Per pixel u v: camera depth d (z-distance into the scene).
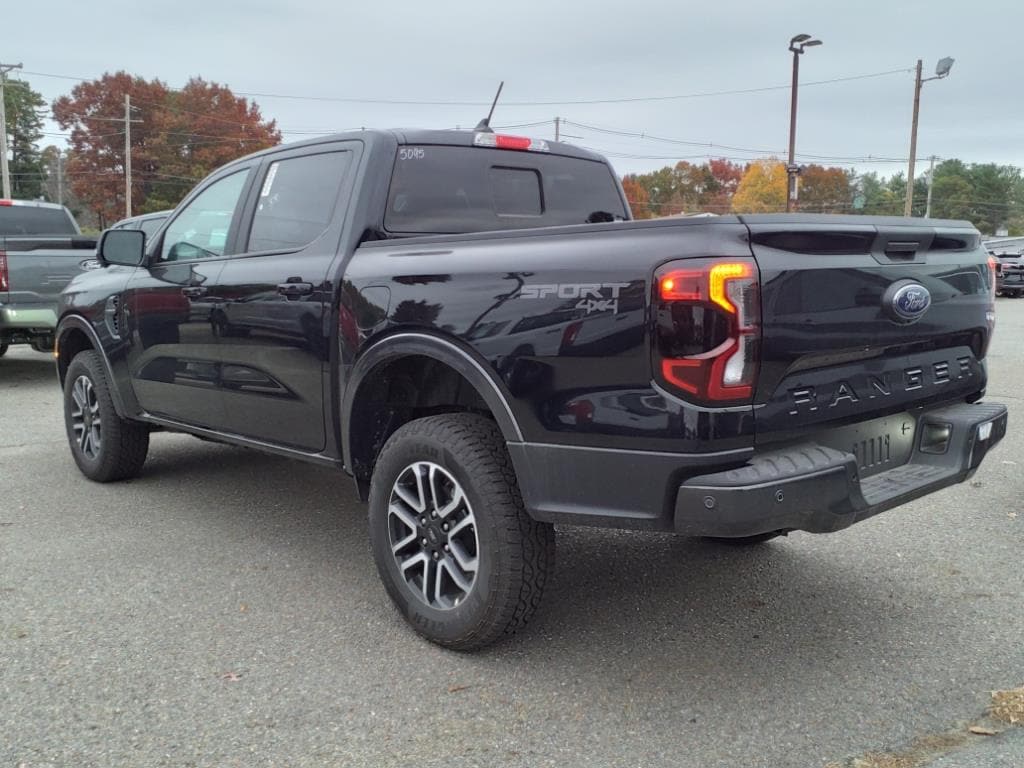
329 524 4.88
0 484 5.70
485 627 3.15
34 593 3.86
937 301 3.24
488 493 3.06
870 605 3.74
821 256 2.80
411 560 3.40
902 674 3.14
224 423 4.48
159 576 4.08
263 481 5.79
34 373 11.30
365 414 3.63
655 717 2.86
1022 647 3.34
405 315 3.30
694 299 2.57
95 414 5.68
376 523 3.47
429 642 3.39
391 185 3.88
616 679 3.11
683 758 2.63
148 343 4.91
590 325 2.76
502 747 2.69
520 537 3.06
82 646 3.35
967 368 3.53
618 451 2.75
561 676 3.13
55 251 9.83
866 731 2.77
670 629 3.52
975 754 2.63
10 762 2.59
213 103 68.44
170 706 2.92
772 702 2.95
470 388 3.46
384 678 3.12
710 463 2.63
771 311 2.64
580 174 4.75
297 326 3.83
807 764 2.60
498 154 4.35
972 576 4.05
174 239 4.92
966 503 5.16
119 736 2.74
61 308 5.78
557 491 2.90
